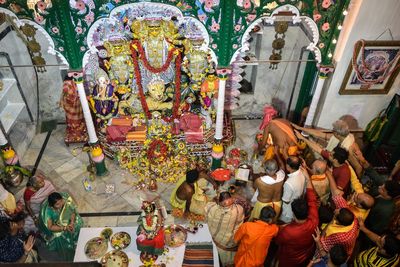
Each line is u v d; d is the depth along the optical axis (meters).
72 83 7.38
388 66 6.21
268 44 7.55
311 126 7.12
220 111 6.54
